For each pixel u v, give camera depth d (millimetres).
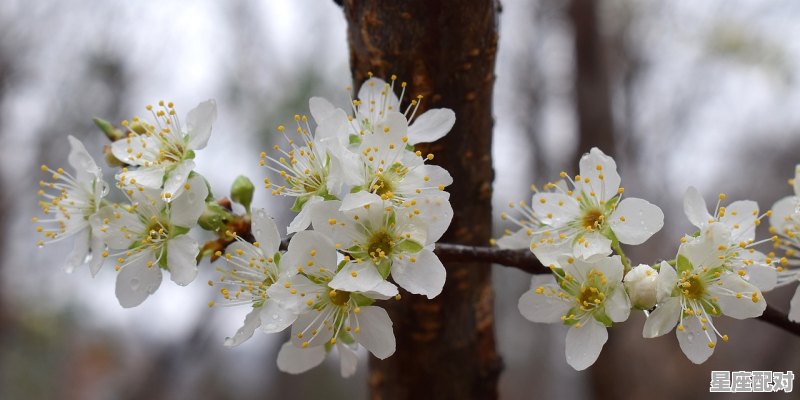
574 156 746
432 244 291
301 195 299
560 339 1463
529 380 1537
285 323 292
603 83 745
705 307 300
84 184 318
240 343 296
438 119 302
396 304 327
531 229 309
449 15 306
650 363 975
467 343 331
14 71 823
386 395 336
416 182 294
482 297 332
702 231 299
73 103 828
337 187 292
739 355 1062
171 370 882
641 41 979
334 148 292
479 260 303
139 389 882
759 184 1087
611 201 305
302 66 769
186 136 309
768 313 312
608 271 296
